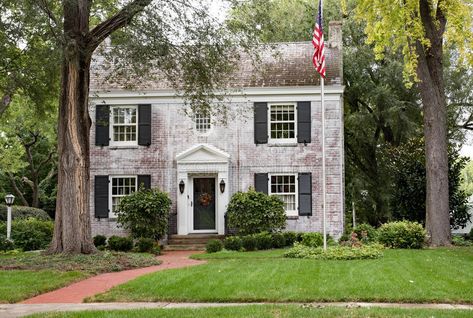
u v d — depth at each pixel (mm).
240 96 25125
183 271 14141
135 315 8844
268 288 11375
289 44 27656
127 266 16328
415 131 30375
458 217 26125
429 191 22297
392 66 30484
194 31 18172
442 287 11305
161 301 10703
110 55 18891
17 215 28906
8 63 22938
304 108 25125
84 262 16359
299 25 33062
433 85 22578
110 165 25641
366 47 31250
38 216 30359
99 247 22703
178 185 25109
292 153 25062
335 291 10961
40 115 25797
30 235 23250
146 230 23547
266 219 23375
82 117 18547
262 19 19203
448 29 22531
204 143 25359
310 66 26266
